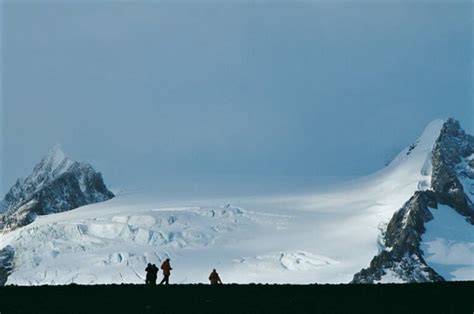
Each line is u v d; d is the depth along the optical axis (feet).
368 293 477.77
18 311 444.14
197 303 462.19
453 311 441.68
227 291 488.44
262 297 472.85
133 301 466.70
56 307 453.17
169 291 490.08
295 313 442.50
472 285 497.05
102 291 490.08
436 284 501.97
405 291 481.46
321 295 475.72
